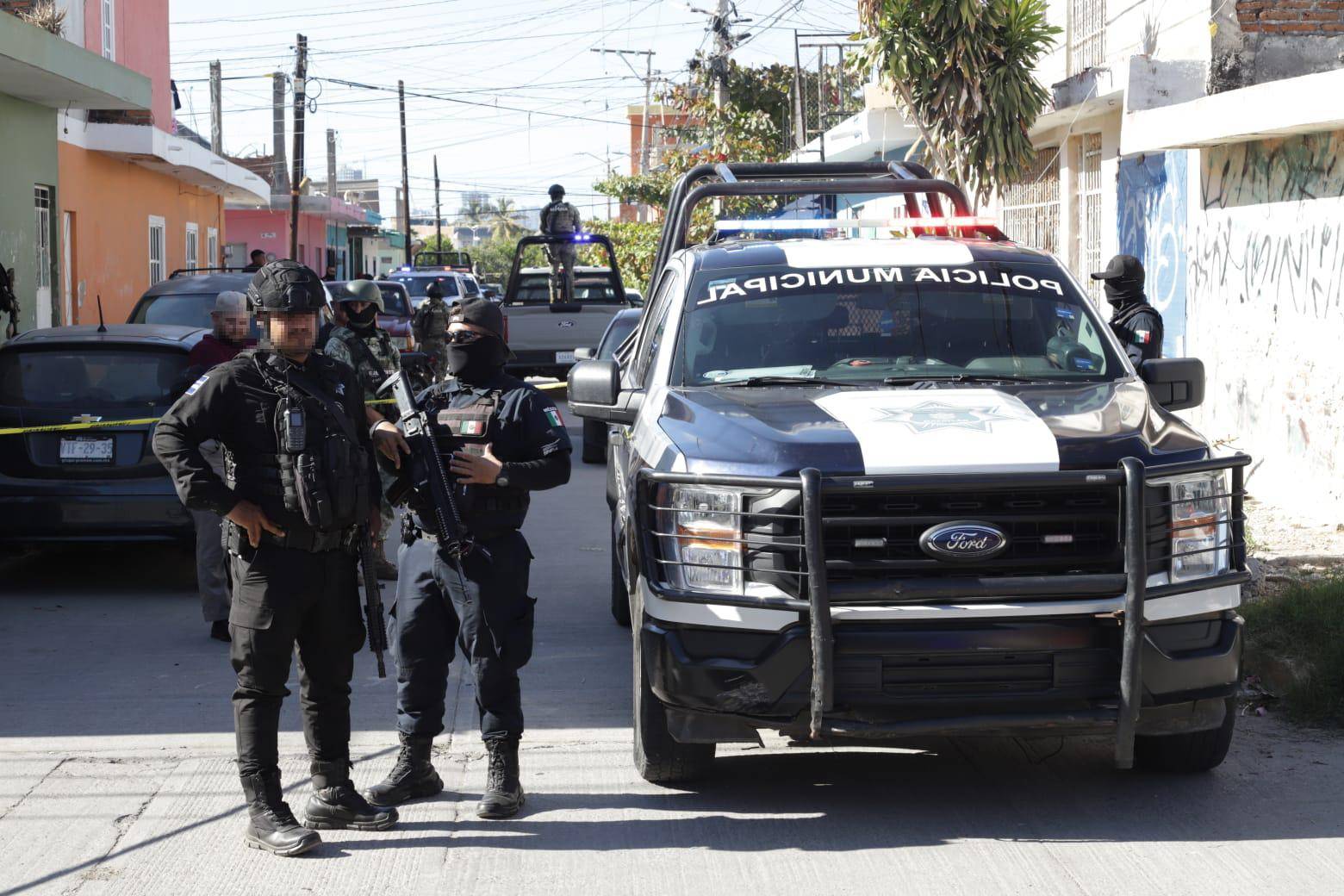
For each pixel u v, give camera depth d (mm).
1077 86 15969
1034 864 5461
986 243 8117
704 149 37625
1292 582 9109
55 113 20375
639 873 5434
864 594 5543
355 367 10289
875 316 7320
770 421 6078
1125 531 5641
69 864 5574
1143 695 5711
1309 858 5480
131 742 7082
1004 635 5594
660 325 7852
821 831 5844
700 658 5773
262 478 5559
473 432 6004
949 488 5559
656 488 6059
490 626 5977
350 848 5734
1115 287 10148
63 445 10383
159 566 11953
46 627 9602
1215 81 14211
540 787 6449
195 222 32094
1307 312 12297
